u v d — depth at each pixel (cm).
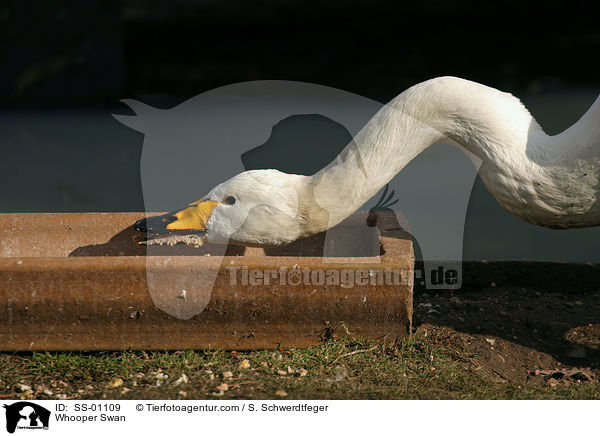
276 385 333
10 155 979
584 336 399
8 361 358
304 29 1764
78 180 843
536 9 1736
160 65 1600
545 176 354
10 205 727
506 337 395
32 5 1295
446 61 1612
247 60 1641
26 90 1316
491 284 479
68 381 342
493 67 1573
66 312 356
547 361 373
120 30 1329
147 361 354
